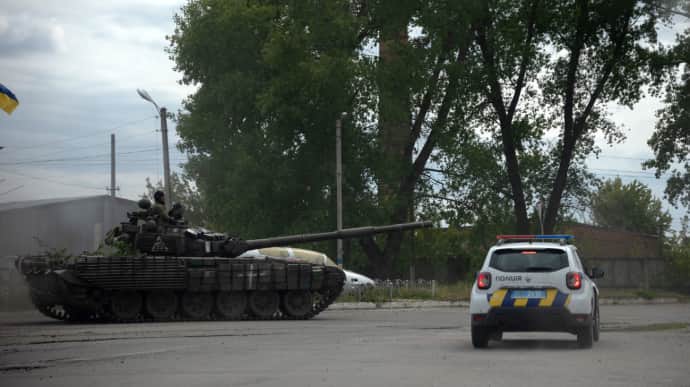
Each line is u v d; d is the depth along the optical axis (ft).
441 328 99.14
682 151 258.16
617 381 47.91
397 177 211.20
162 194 120.78
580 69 214.07
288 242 125.39
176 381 48.55
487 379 48.78
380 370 53.67
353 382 47.70
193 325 103.81
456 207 230.27
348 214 211.00
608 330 95.81
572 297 69.05
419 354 64.85
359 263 254.68
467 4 194.80
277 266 119.85
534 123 214.07
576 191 244.42
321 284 123.65
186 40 214.07
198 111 217.15
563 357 62.03
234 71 213.05
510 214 232.94
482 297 70.33
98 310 111.24
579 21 204.74
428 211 229.86
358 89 201.36
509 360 59.82
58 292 108.78
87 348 70.85
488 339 72.64
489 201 228.43
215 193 214.69
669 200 281.95
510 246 71.56
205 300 118.11
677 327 101.86
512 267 70.49
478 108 214.48
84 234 254.06
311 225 209.67
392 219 218.79
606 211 472.85
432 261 282.56
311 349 69.51
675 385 46.32
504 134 211.41
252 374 51.83
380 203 211.82
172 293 115.55
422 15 197.36
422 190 226.99
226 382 47.98
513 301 69.56
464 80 204.44
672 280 280.72
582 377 49.70
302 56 201.57
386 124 212.23
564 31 209.05
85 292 109.40
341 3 202.28
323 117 206.18
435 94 211.20
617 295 228.63
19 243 243.60
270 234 213.25
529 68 210.18
